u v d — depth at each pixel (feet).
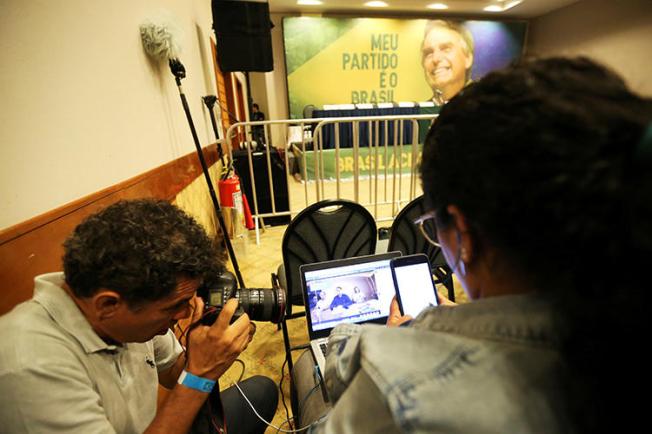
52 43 2.64
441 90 21.67
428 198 0.94
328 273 3.21
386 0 18.25
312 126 16.28
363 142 17.02
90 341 1.68
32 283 2.08
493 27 21.35
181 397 1.88
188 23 8.09
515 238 0.70
